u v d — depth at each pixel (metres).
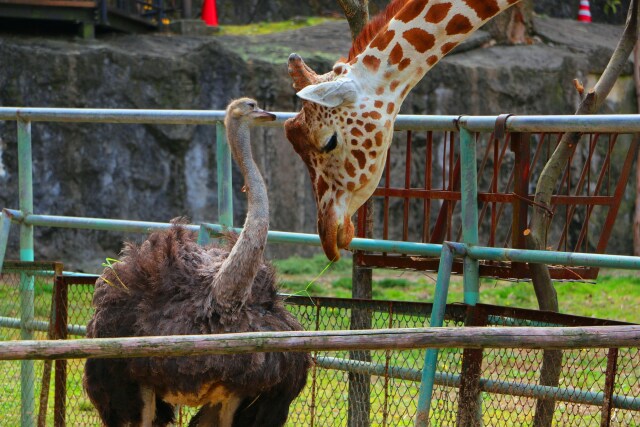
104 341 4.93
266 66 22.83
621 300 18.42
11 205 21.11
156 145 22.30
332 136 7.80
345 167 7.87
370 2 24.05
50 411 10.10
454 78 23.89
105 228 9.85
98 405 7.81
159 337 4.98
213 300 7.31
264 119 7.74
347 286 19.69
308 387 9.15
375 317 9.10
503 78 24.44
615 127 6.95
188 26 25.75
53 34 23.30
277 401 7.63
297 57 8.01
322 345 5.03
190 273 7.61
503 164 23.75
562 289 19.39
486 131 7.64
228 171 9.28
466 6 7.94
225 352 4.99
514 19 26.39
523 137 7.73
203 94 22.67
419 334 5.02
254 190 7.50
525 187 7.80
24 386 9.59
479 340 5.02
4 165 21.03
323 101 7.59
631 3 9.44
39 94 21.23
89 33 23.08
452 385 7.84
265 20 29.25
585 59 25.77
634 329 5.07
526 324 7.47
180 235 8.08
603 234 8.62
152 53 22.42
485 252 7.59
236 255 7.28
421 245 8.02
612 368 6.72
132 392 7.59
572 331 5.05
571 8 31.36
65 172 21.42
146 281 7.59
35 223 10.31
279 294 8.03
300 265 21.97
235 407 7.60
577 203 8.66
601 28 29.69
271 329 7.47
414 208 23.75
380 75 7.90
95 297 7.95
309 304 8.42
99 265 21.78
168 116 9.38
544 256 7.30
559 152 8.62
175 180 22.53
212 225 9.36
